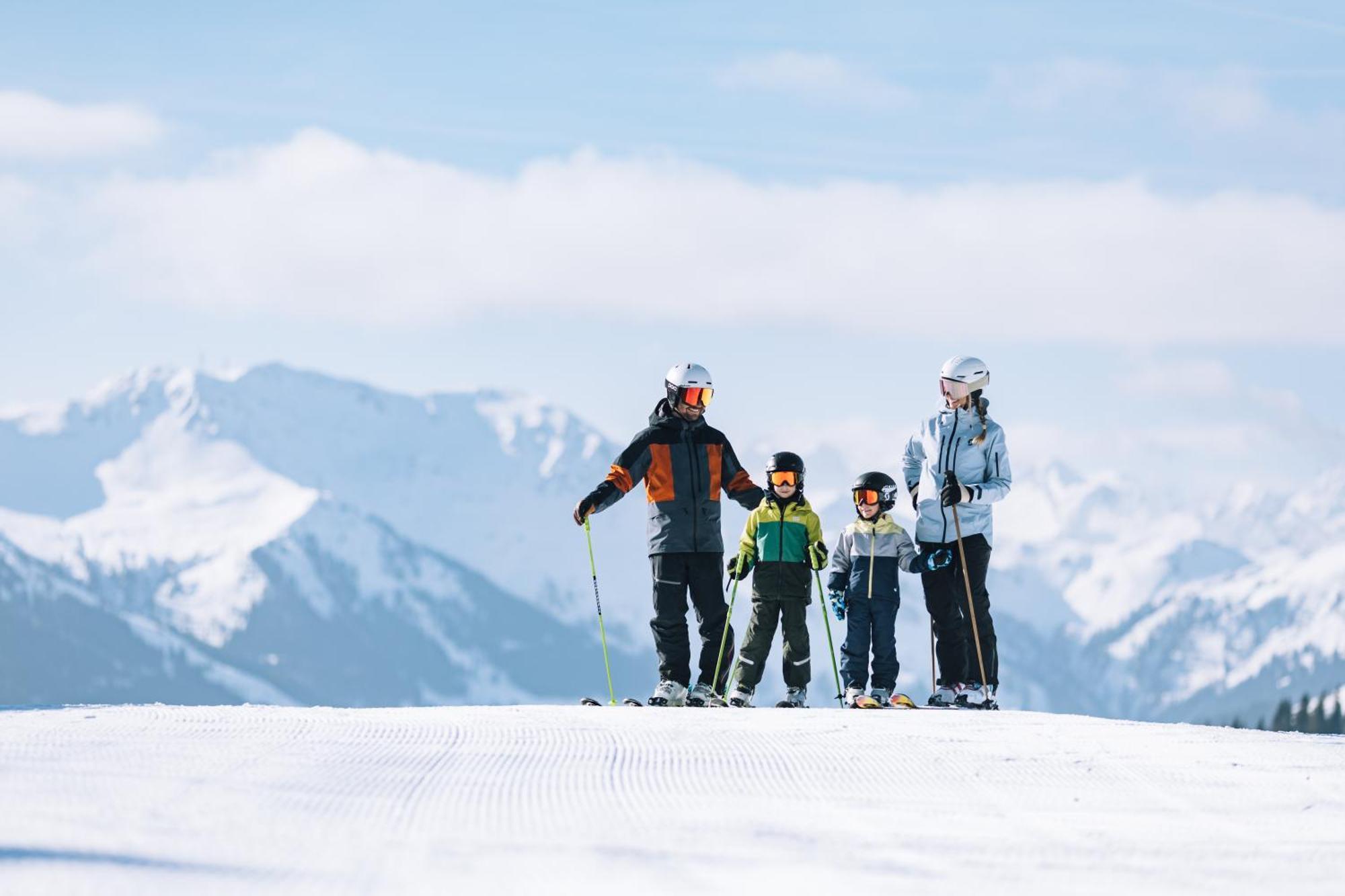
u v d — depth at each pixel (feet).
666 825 29.89
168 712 47.42
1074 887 25.72
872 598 63.05
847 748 41.91
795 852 27.81
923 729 47.19
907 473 65.77
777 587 61.87
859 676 62.80
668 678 61.41
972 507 63.52
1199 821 32.07
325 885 23.70
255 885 23.44
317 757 37.19
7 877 23.07
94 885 22.89
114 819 27.86
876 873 26.23
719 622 62.08
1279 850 29.04
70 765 34.01
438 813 30.25
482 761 37.68
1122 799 34.68
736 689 61.72
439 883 24.25
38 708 51.21
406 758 37.78
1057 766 39.52
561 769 36.81
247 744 39.06
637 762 38.37
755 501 62.95
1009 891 25.27
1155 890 25.66
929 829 30.45
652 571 62.59
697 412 62.23
